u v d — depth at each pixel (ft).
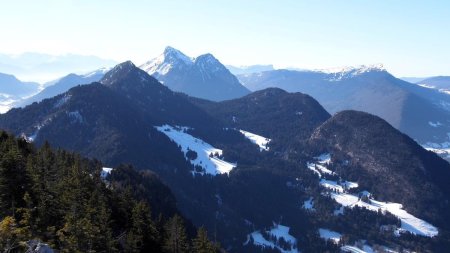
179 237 319.47
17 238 213.25
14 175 286.66
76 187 299.99
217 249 330.13
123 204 332.19
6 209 265.34
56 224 268.62
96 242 249.34
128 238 278.05
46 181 312.09
